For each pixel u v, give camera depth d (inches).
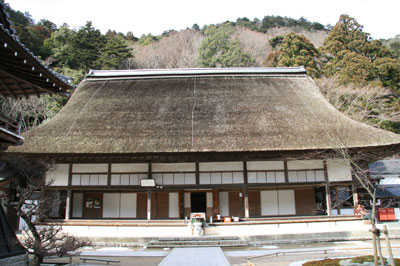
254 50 2033.7
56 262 366.0
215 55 1731.1
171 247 484.4
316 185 583.5
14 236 306.5
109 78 799.1
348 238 522.6
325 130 565.9
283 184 572.7
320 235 522.9
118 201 639.1
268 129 572.1
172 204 635.5
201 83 756.6
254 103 657.0
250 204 636.1
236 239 506.9
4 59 271.3
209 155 559.2
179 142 545.0
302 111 627.8
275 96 684.7
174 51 2062.0
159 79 788.6
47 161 555.8
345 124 581.3
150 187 570.6
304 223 549.0
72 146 539.2
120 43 1651.1
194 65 1769.2
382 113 1095.6
